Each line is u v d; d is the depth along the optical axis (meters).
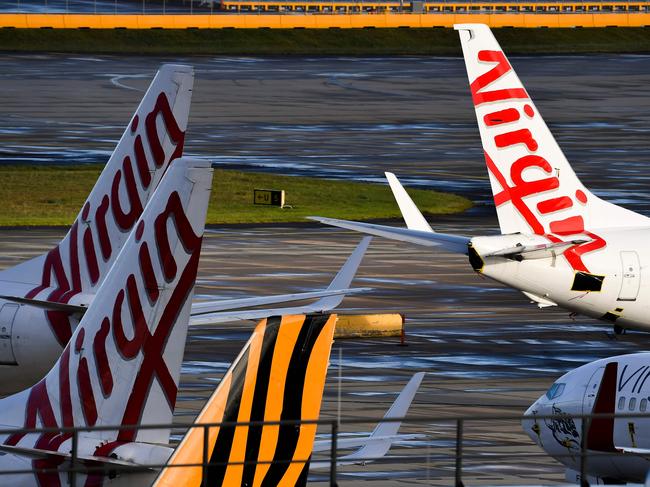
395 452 126.38
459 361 180.88
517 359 183.62
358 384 163.00
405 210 161.12
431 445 130.12
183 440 58.53
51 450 68.75
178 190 68.19
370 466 119.44
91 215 110.69
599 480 102.19
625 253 158.50
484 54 160.62
